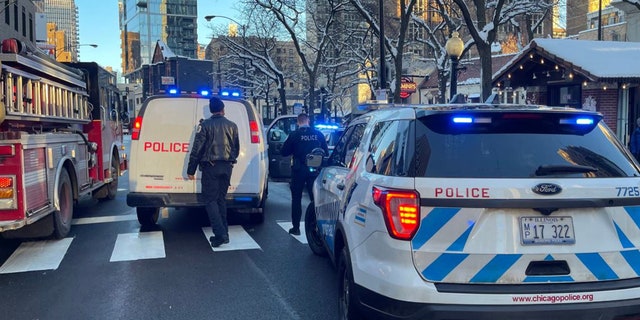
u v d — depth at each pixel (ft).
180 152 25.84
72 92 30.09
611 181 10.55
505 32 132.98
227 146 23.63
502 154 10.78
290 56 167.84
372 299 11.00
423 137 11.12
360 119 17.48
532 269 10.25
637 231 10.61
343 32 105.91
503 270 10.21
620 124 48.21
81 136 29.45
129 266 20.85
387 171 11.51
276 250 23.45
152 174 25.75
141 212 27.58
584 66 44.60
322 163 20.22
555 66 49.49
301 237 26.04
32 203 21.38
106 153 35.45
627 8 84.38
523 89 59.11
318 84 97.96
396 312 10.44
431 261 10.34
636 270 10.53
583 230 10.36
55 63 26.37
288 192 43.88
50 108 26.53
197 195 25.85
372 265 11.14
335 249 14.93
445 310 10.06
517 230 10.25
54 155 24.17
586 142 11.28
